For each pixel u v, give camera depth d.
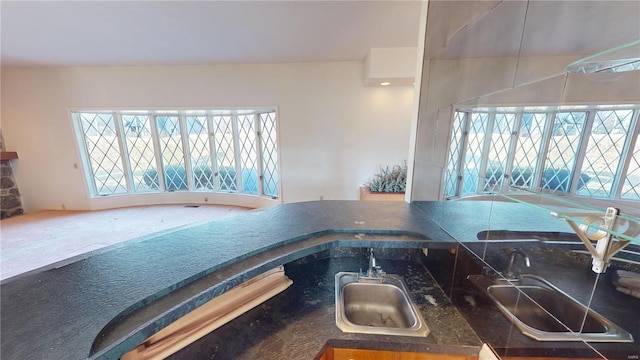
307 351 0.77
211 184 4.73
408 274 1.19
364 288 1.13
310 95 3.87
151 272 0.72
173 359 0.72
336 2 2.11
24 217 4.02
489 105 0.88
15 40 2.77
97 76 3.91
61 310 0.56
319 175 4.10
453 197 1.07
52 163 4.20
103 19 2.35
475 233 0.88
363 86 3.78
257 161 4.36
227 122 4.42
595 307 0.50
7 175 4.11
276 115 3.97
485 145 0.89
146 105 4.04
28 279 0.67
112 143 4.37
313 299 1.00
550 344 0.59
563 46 0.65
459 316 0.91
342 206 1.47
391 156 3.97
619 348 0.46
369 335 0.82
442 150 1.19
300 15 2.32
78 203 4.35
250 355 0.75
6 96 3.93
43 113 4.01
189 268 0.75
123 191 4.56
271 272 1.05
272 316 0.91
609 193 0.53
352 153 4.00
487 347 0.77
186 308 0.62
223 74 3.91
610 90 0.52
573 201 0.59
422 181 1.42
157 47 3.09
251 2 2.10
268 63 3.82
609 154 0.53
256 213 1.33
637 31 0.53
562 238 0.57
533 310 0.64
